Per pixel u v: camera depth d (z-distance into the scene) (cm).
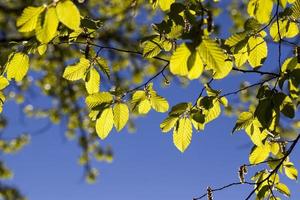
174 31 124
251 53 130
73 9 106
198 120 130
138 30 344
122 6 317
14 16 308
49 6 106
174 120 131
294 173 141
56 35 130
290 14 129
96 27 130
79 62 131
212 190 138
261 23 125
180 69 105
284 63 126
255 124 134
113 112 129
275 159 142
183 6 125
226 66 128
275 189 143
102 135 130
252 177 144
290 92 124
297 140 133
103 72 132
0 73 131
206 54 104
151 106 133
